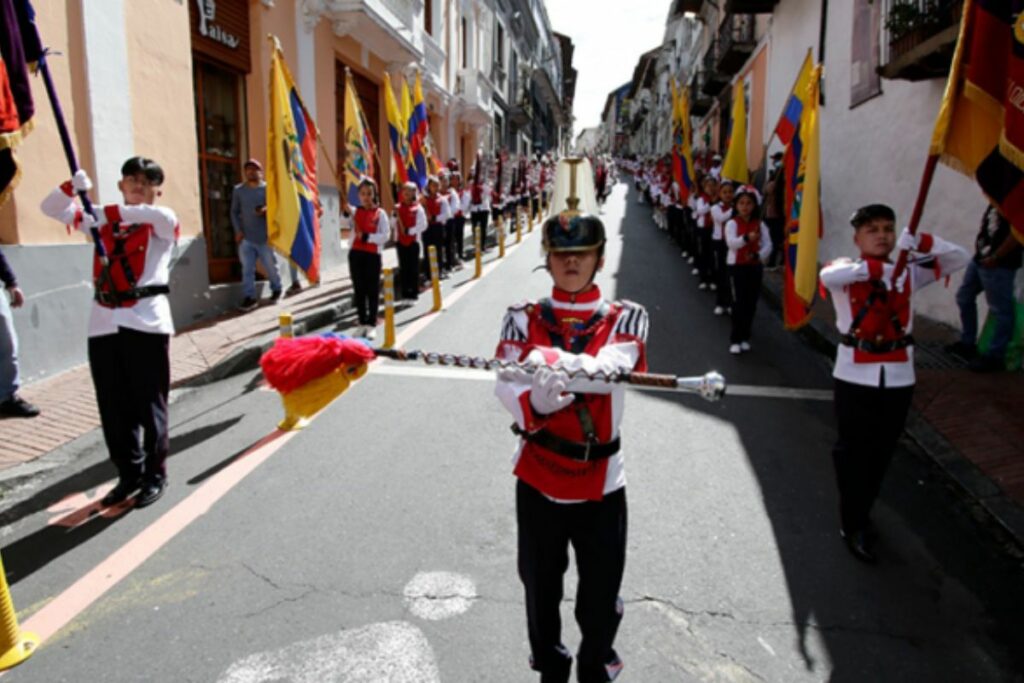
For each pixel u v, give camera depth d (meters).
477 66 27.22
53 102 3.93
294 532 3.83
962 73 3.74
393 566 3.51
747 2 16.34
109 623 3.10
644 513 4.07
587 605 2.34
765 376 6.86
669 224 18.17
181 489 4.35
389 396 6.05
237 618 3.12
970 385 6.09
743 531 3.90
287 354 2.13
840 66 11.63
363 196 8.25
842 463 3.66
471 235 19.14
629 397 6.05
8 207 6.04
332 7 12.44
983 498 4.21
